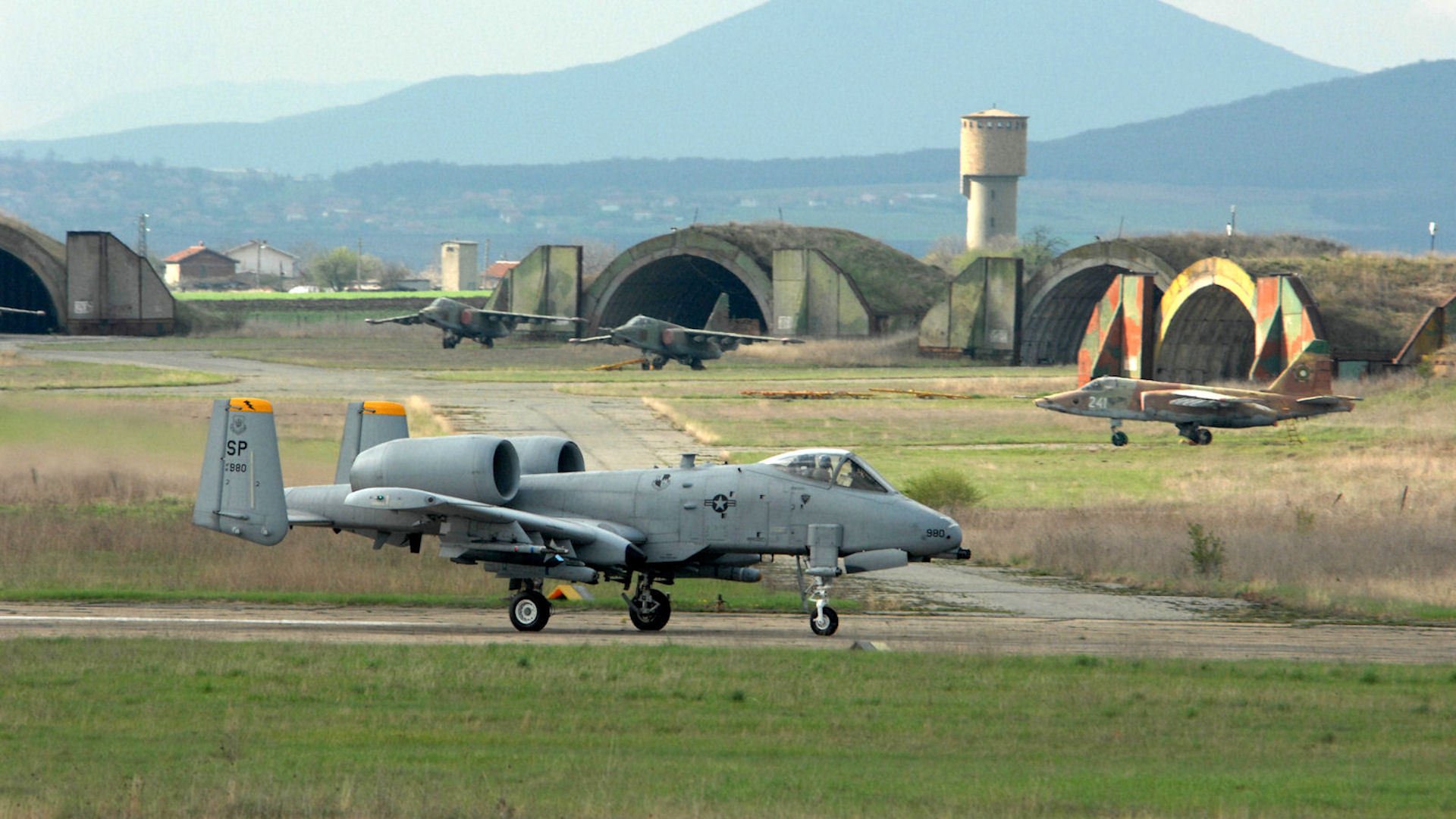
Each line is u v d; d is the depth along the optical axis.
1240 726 47.38
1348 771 40.31
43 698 48.34
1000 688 53.12
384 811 33.53
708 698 50.41
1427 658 66.50
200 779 36.72
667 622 73.12
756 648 63.19
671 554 72.12
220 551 96.69
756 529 71.38
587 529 69.38
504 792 35.50
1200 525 113.94
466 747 41.88
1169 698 51.59
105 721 44.97
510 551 69.00
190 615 73.62
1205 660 63.00
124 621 70.38
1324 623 79.94
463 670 54.78
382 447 74.12
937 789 36.47
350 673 53.62
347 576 88.25
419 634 68.69
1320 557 103.19
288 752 40.72
